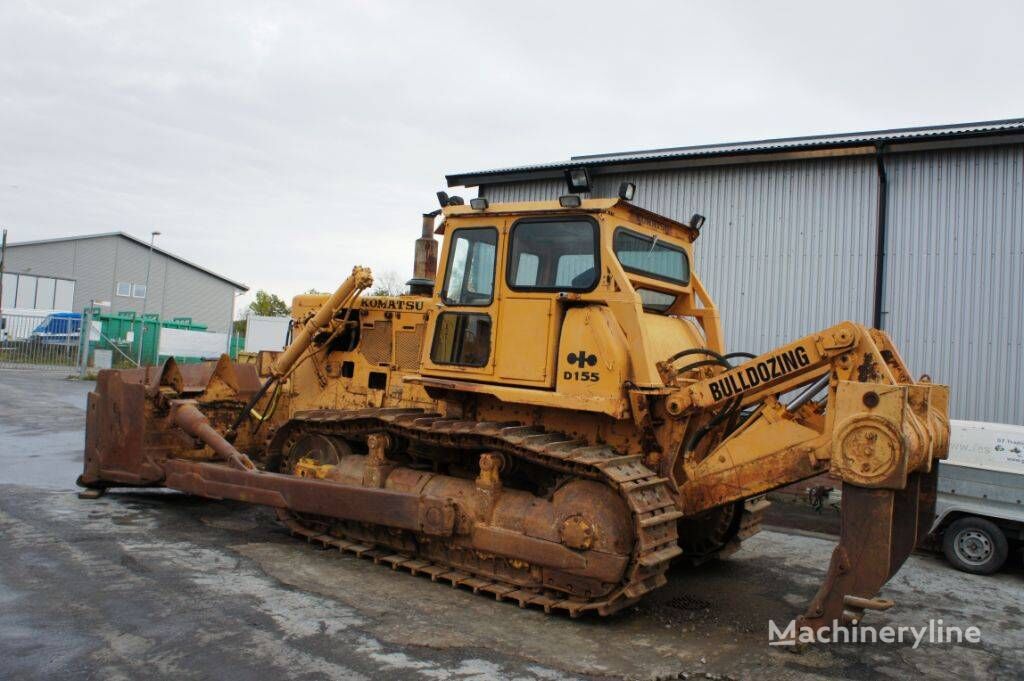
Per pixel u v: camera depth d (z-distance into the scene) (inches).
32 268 1817.2
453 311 254.7
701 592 255.0
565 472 230.2
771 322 442.9
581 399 223.3
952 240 398.3
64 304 1855.3
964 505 307.3
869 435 184.7
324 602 215.6
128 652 172.6
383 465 268.4
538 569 226.1
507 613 219.0
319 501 264.5
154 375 338.3
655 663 189.0
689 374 259.0
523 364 235.9
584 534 212.7
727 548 281.1
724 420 236.1
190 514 313.1
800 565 295.1
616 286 224.2
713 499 224.2
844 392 189.5
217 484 289.4
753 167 450.9
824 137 468.1
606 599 213.8
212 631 187.6
